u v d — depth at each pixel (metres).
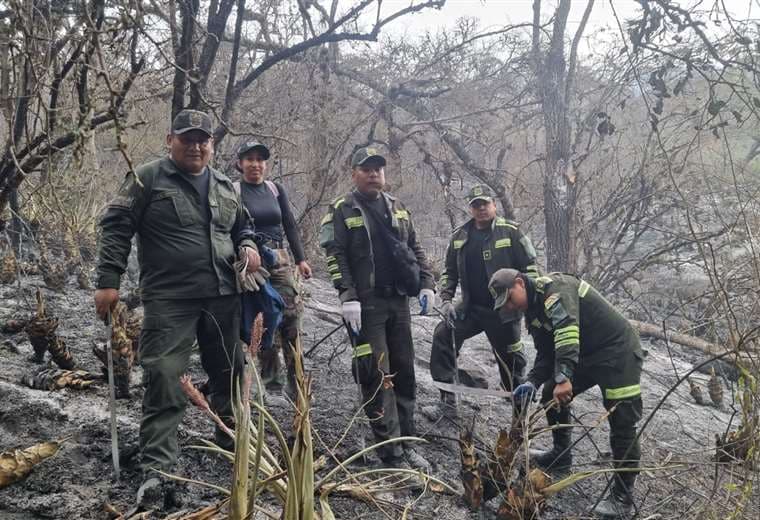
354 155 4.25
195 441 3.86
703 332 8.16
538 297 4.00
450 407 4.96
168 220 3.30
